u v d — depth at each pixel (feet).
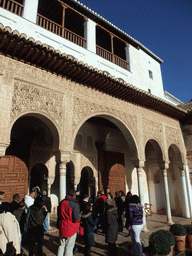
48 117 17.48
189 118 35.22
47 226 18.63
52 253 14.10
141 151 25.63
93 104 21.52
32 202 14.28
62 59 17.42
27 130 23.66
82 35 33.14
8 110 15.24
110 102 23.50
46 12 28.96
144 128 27.37
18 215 12.82
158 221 29.01
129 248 15.74
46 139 26.30
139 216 13.21
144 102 27.35
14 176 21.68
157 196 37.19
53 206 28.27
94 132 32.58
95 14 29.43
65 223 11.21
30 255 11.69
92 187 30.63
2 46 15.48
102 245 16.55
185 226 17.11
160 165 29.30
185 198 33.06
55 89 18.60
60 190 17.21
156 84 41.32
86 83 21.31
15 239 9.05
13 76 16.17
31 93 16.96
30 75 17.20
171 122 33.71
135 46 37.91
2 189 20.53
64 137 18.11
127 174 35.22
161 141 29.84
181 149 34.24
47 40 24.07
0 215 9.20
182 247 15.46
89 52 28.27
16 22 21.79
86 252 12.88
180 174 34.14
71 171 28.71
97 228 20.40
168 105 29.81
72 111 19.39
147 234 21.36
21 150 22.93
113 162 33.40
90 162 30.66
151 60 41.86
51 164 26.14
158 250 12.69
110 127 35.24
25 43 15.30
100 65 29.50
